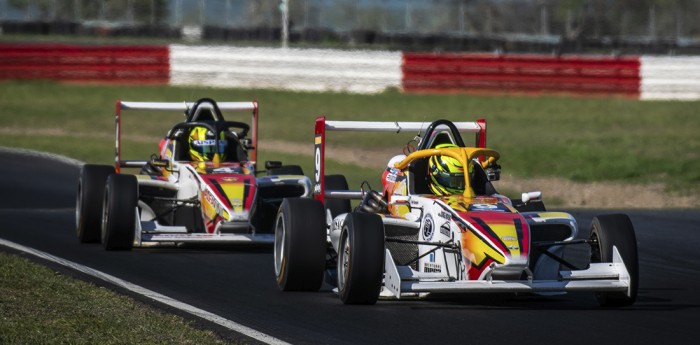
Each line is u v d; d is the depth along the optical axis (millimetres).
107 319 25875
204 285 32438
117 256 38281
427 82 118625
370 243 27688
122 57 117625
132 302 28547
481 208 28703
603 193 66062
